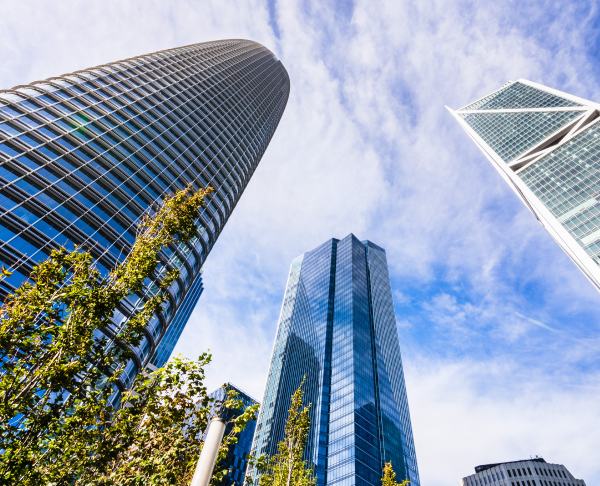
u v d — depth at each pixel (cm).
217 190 6362
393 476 3644
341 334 12044
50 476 981
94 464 1009
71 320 1208
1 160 3400
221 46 12456
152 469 1039
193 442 1146
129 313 3444
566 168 9881
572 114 11394
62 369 1084
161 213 1670
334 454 8856
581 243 8019
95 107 5138
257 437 11062
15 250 2914
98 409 1133
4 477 931
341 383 10419
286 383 12350
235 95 9694
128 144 4975
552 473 12669
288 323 15062
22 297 1192
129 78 6638
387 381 11619
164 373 1196
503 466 13288
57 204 3538
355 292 13425
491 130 14212
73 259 1339
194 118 7119
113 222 3944
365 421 9469
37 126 4134
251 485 2581
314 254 17512
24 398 1021
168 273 1551
